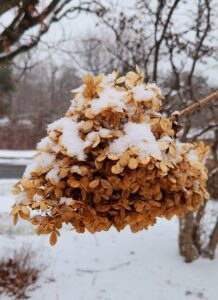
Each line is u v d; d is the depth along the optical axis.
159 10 5.74
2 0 4.22
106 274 5.42
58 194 1.38
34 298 4.84
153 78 5.80
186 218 5.85
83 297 4.88
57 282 5.14
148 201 1.41
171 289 5.17
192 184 1.50
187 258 5.85
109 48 6.48
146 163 1.29
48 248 6.02
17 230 6.49
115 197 1.38
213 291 5.16
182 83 6.85
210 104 5.87
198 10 5.88
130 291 5.05
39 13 4.59
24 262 5.03
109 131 1.39
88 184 1.35
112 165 1.34
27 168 1.47
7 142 18.75
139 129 1.40
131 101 1.50
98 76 1.52
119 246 6.27
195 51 6.06
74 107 1.53
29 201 1.43
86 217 1.39
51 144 1.45
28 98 25.83
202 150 1.56
